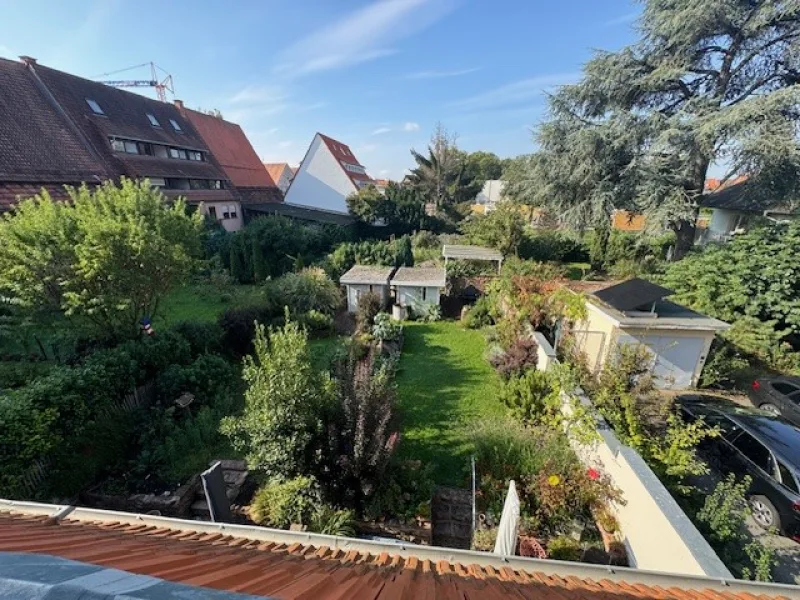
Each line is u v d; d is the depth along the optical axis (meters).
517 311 12.47
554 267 21.11
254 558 2.38
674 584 3.05
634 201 19.97
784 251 11.26
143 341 9.10
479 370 11.63
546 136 21.83
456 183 44.16
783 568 5.40
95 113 22.09
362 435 6.15
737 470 6.64
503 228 23.83
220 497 5.67
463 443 8.06
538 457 6.79
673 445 5.77
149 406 8.46
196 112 34.62
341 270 20.67
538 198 23.50
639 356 7.21
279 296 15.38
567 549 5.50
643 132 18.91
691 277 13.38
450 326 15.86
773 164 15.41
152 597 1.06
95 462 6.92
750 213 20.36
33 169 16.33
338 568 2.38
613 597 2.29
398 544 3.42
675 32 18.00
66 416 6.69
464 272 19.78
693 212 18.30
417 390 10.41
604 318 10.48
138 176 22.20
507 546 4.73
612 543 5.52
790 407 8.26
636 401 6.35
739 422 6.90
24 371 8.67
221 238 22.84
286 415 6.19
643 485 5.00
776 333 11.26
